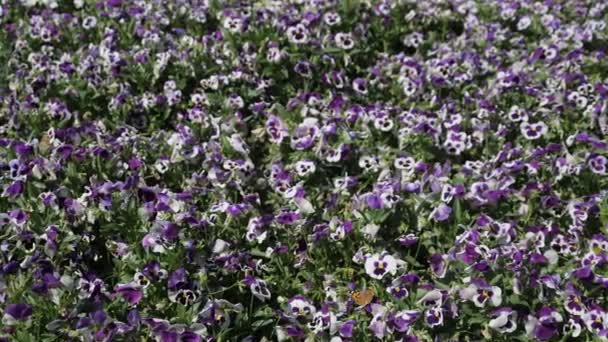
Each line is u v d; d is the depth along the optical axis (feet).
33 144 8.79
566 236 8.29
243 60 10.09
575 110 9.61
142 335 7.45
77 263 7.89
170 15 11.14
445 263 7.91
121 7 11.16
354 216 8.38
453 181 8.76
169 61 10.11
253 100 9.86
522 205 8.50
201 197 8.63
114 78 9.93
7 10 11.29
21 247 7.84
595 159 8.84
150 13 10.97
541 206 8.59
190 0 11.32
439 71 10.12
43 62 10.03
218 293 7.82
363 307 7.75
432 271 8.04
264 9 11.02
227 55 10.26
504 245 8.08
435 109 9.78
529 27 11.33
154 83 9.96
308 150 9.10
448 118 9.47
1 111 9.50
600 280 7.82
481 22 11.24
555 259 8.01
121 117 9.57
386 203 8.26
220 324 7.59
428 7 11.35
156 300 7.74
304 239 8.21
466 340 7.69
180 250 7.83
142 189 8.34
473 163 8.97
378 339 7.61
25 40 10.54
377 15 11.00
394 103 10.00
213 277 7.86
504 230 8.22
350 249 8.18
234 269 7.92
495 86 9.82
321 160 9.04
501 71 10.09
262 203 8.80
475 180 8.77
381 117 9.36
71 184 8.48
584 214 8.40
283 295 8.02
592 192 8.84
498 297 7.60
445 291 7.72
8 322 7.33
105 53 10.11
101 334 7.27
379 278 7.87
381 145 9.29
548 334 7.55
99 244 8.21
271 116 9.34
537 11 11.51
